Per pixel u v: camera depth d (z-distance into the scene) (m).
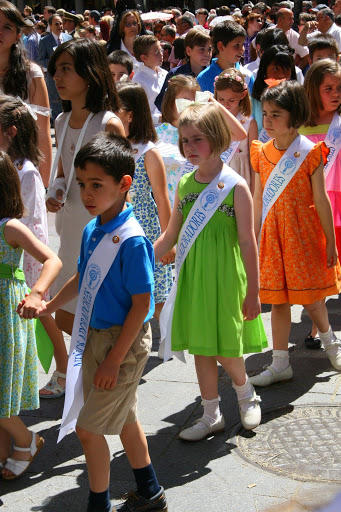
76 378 3.26
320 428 4.25
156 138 5.22
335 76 5.51
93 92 4.47
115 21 9.93
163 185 5.11
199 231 4.04
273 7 17.72
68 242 4.62
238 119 6.43
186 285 4.16
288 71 6.48
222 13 17.30
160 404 4.66
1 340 3.71
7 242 3.70
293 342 5.64
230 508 3.46
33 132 4.50
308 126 5.77
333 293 4.92
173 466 3.89
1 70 5.40
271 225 4.77
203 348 4.00
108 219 3.28
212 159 4.07
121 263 3.18
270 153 4.86
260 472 3.79
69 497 3.65
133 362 3.24
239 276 4.04
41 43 15.66
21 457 3.85
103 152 3.12
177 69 8.44
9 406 3.69
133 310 3.15
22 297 3.79
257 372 5.11
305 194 4.77
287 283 4.77
